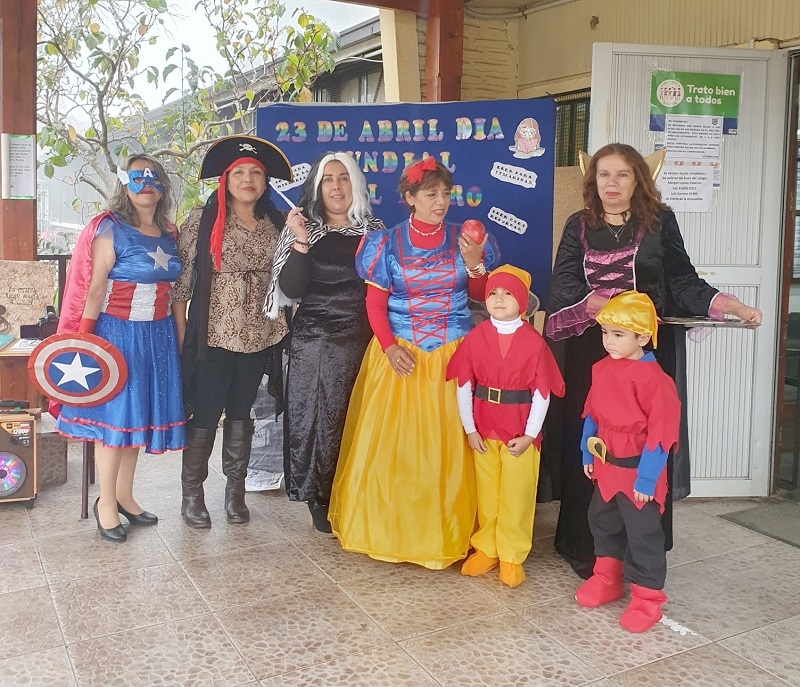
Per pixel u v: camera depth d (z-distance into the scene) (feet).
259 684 7.04
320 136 11.81
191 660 7.43
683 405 9.54
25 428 11.22
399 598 8.77
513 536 9.12
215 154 10.30
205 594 8.79
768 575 9.59
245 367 10.69
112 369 9.71
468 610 8.52
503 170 11.43
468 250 9.12
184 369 10.73
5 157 12.75
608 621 8.31
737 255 12.50
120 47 17.31
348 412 10.20
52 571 9.34
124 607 8.45
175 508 11.63
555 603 8.71
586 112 15.14
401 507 9.41
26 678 7.09
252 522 11.12
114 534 10.26
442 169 9.28
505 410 9.04
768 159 12.35
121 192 10.07
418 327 9.57
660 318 8.82
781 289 12.63
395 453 9.49
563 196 12.47
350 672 7.25
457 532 9.39
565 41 15.26
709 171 12.29
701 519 11.67
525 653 7.64
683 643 7.88
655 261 8.80
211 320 10.32
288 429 10.53
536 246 11.43
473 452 9.52
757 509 12.19
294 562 9.71
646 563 8.15
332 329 10.12
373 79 20.54
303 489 10.41
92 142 18.19
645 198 8.75
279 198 11.85
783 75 12.19
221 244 10.16
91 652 7.54
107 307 9.93
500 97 16.38
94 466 12.69
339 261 10.06
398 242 9.50
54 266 13.21
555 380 8.97
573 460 9.53
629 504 8.16
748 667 7.47
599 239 8.94
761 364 12.61
